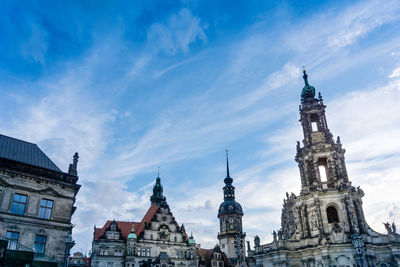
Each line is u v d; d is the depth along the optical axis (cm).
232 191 14625
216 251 11856
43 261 4266
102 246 9106
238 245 6191
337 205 7300
